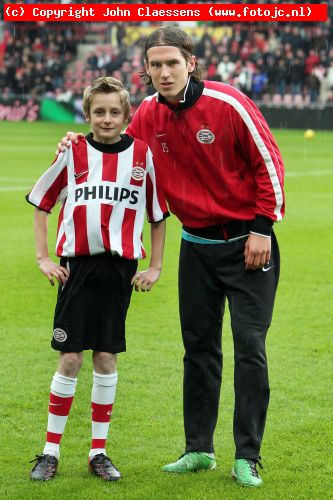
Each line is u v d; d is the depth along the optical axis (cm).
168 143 455
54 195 462
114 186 450
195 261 468
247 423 451
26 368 660
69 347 451
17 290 913
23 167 2145
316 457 491
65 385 455
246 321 452
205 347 475
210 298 470
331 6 3616
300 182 1881
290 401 590
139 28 3872
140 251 459
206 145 446
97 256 448
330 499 430
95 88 441
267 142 442
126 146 453
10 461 483
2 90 3912
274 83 3478
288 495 435
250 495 434
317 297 889
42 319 805
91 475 462
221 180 452
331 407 578
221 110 441
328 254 1106
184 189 460
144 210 462
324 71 3466
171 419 554
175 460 488
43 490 437
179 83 436
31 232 1256
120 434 528
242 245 458
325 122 3316
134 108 3484
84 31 4000
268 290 459
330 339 741
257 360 450
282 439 519
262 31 3662
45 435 525
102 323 455
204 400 477
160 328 775
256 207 450
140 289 467
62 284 455
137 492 437
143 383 626
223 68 3528
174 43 433
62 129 3366
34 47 3972
